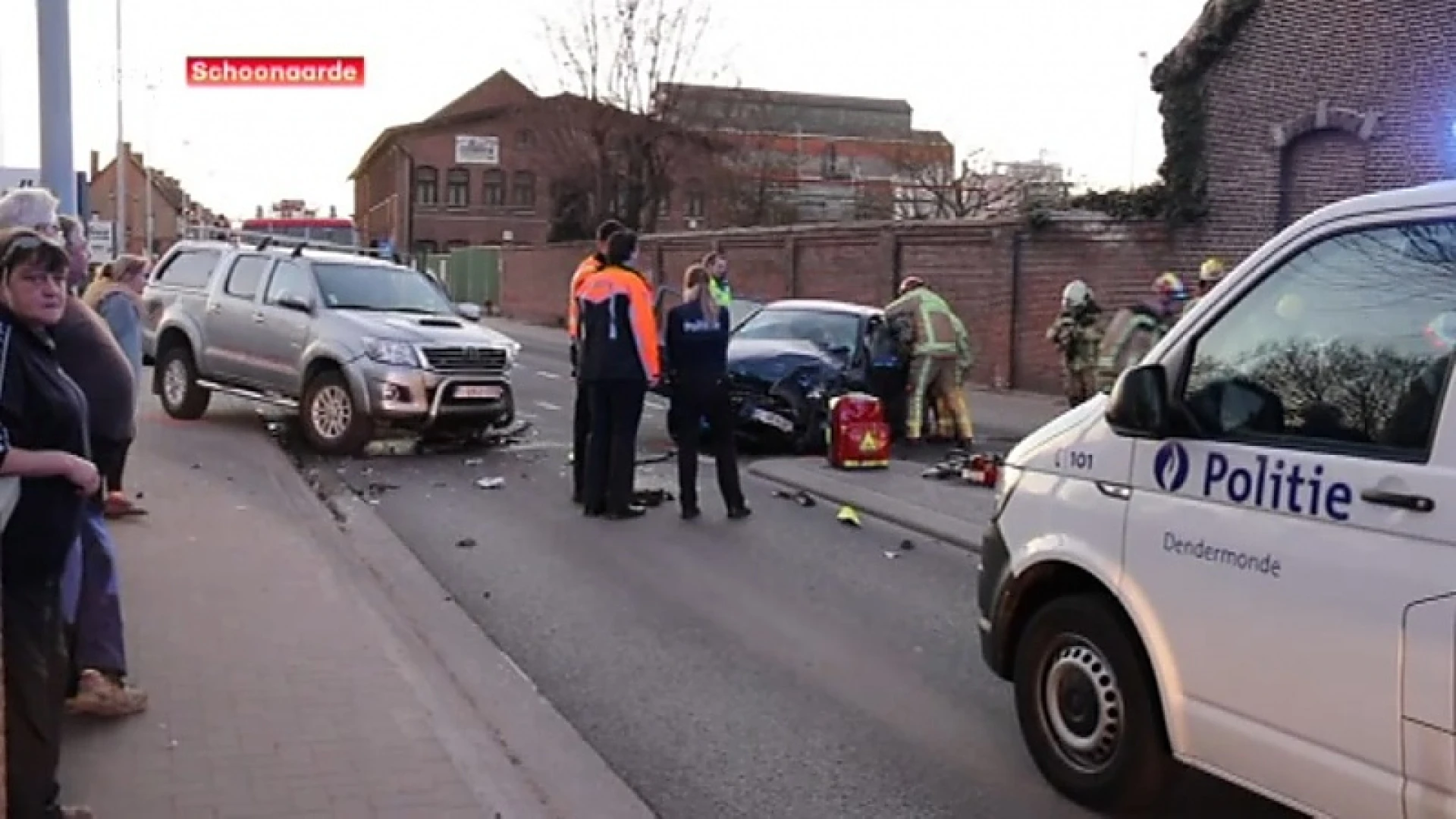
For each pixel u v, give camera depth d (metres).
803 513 10.54
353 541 9.05
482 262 55.12
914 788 5.00
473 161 73.00
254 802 4.34
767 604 7.64
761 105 50.97
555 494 11.05
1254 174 20.67
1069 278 22.94
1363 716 3.64
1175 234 21.56
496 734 5.27
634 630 7.06
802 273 30.55
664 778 5.08
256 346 13.59
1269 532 3.95
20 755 3.74
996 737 5.55
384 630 6.42
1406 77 18.58
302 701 5.34
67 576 4.32
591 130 45.03
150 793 4.37
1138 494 4.46
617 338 9.84
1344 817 3.72
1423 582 3.49
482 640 6.77
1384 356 3.77
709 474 12.47
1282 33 20.11
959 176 54.38
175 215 88.81
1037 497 4.92
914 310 15.09
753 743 5.45
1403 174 18.73
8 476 3.54
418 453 13.22
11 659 3.71
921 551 9.21
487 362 13.30
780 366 13.90
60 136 11.34
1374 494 3.64
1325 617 3.74
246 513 9.17
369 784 4.54
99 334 5.18
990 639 5.18
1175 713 4.27
